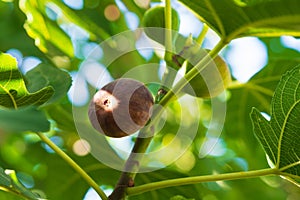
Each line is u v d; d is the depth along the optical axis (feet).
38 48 3.76
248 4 2.68
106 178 3.59
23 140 3.70
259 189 3.82
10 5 3.92
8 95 2.65
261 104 3.45
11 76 2.60
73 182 3.63
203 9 2.76
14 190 2.82
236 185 3.82
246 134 3.60
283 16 2.68
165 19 2.83
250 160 3.69
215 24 2.77
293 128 2.79
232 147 3.69
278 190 3.80
